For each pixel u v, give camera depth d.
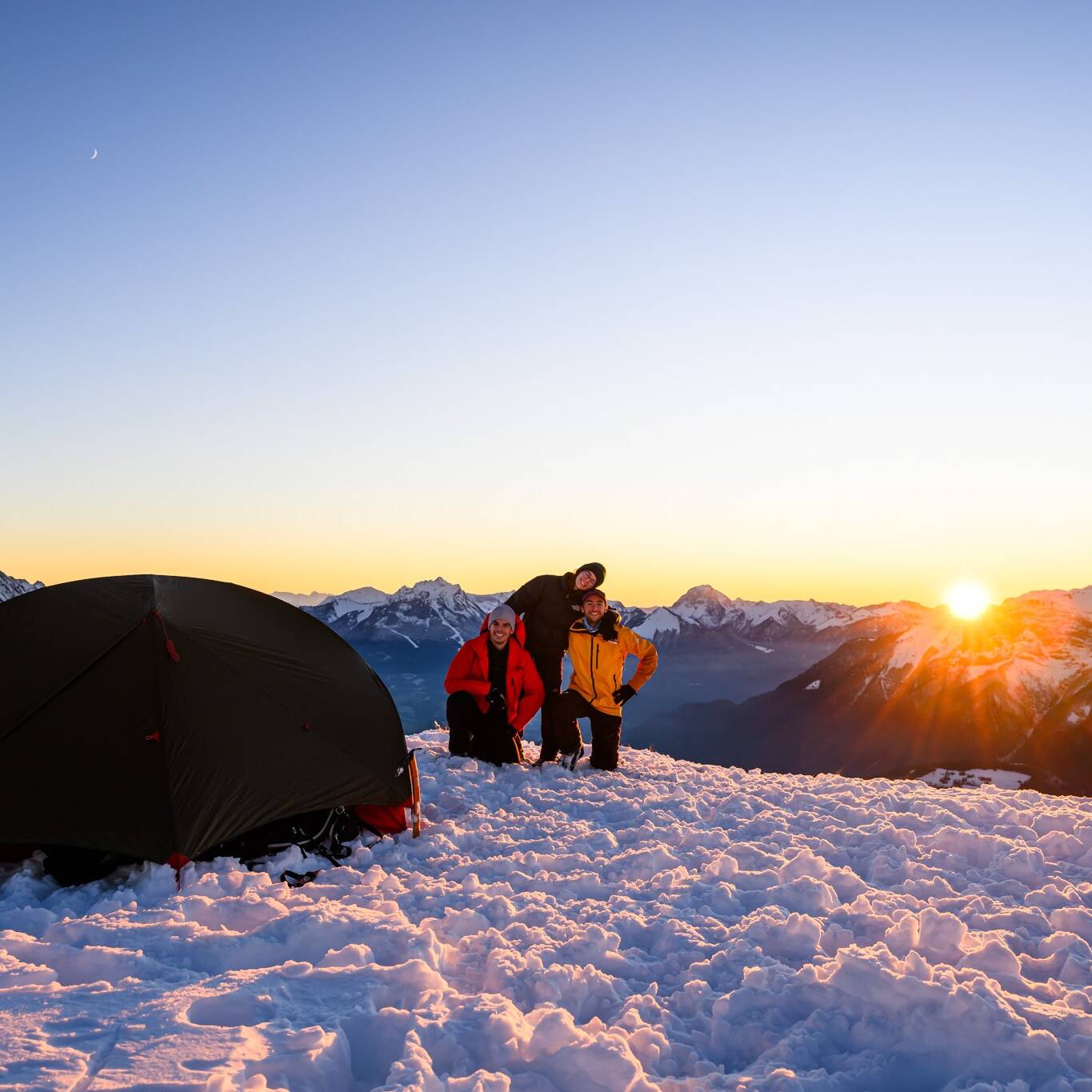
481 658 10.41
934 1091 3.45
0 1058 3.13
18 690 6.13
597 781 9.55
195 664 6.51
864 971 3.94
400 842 7.15
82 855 6.00
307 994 3.85
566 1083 3.33
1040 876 5.95
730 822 7.69
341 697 7.25
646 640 10.77
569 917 5.29
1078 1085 3.25
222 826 6.07
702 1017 3.95
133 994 3.79
